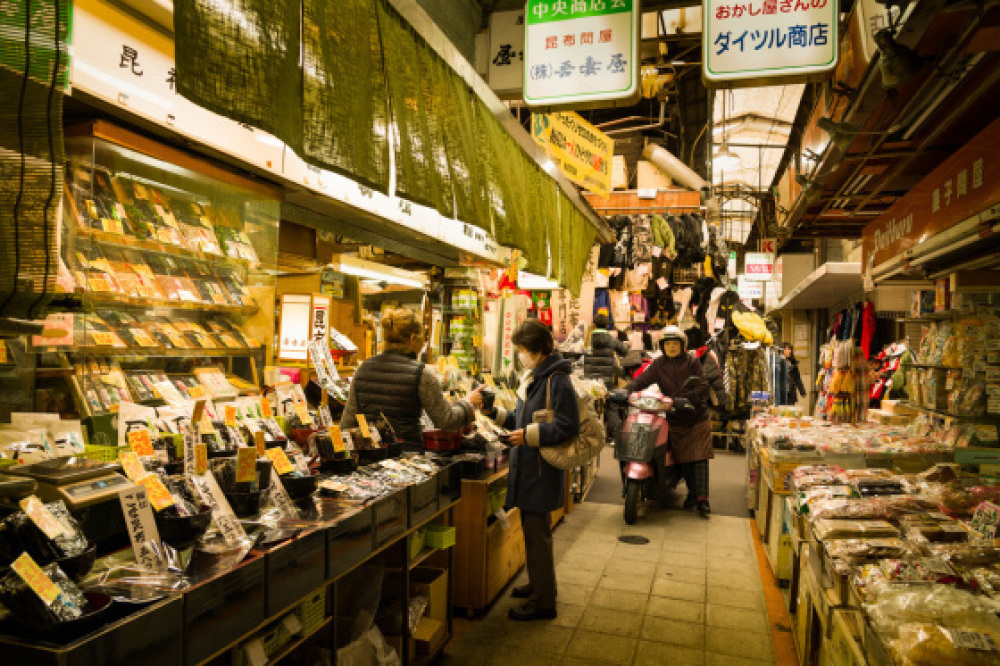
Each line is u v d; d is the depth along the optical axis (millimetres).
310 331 3643
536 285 7195
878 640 1938
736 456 10531
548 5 3986
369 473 2957
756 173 14320
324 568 2207
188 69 1603
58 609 1305
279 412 3172
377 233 4609
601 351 9055
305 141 2094
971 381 3947
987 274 3855
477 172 3623
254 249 3309
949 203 3424
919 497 3121
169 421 2436
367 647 2789
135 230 2676
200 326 3090
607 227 8188
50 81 1449
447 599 3611
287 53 1938
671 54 9484
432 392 3547
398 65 2744
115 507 1906
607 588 4477
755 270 12117
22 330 1639
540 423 3820
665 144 14719
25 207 1435
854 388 8469
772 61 3469
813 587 3008
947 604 1967
